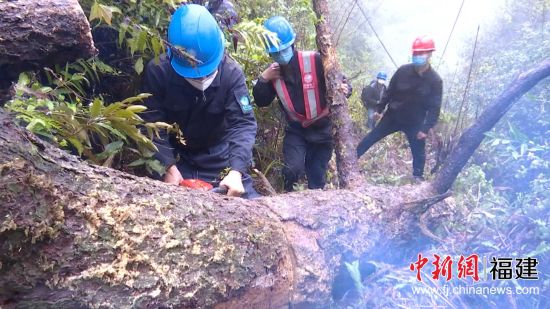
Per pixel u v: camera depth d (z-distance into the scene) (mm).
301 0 4027
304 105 3549
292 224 1976
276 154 3934
